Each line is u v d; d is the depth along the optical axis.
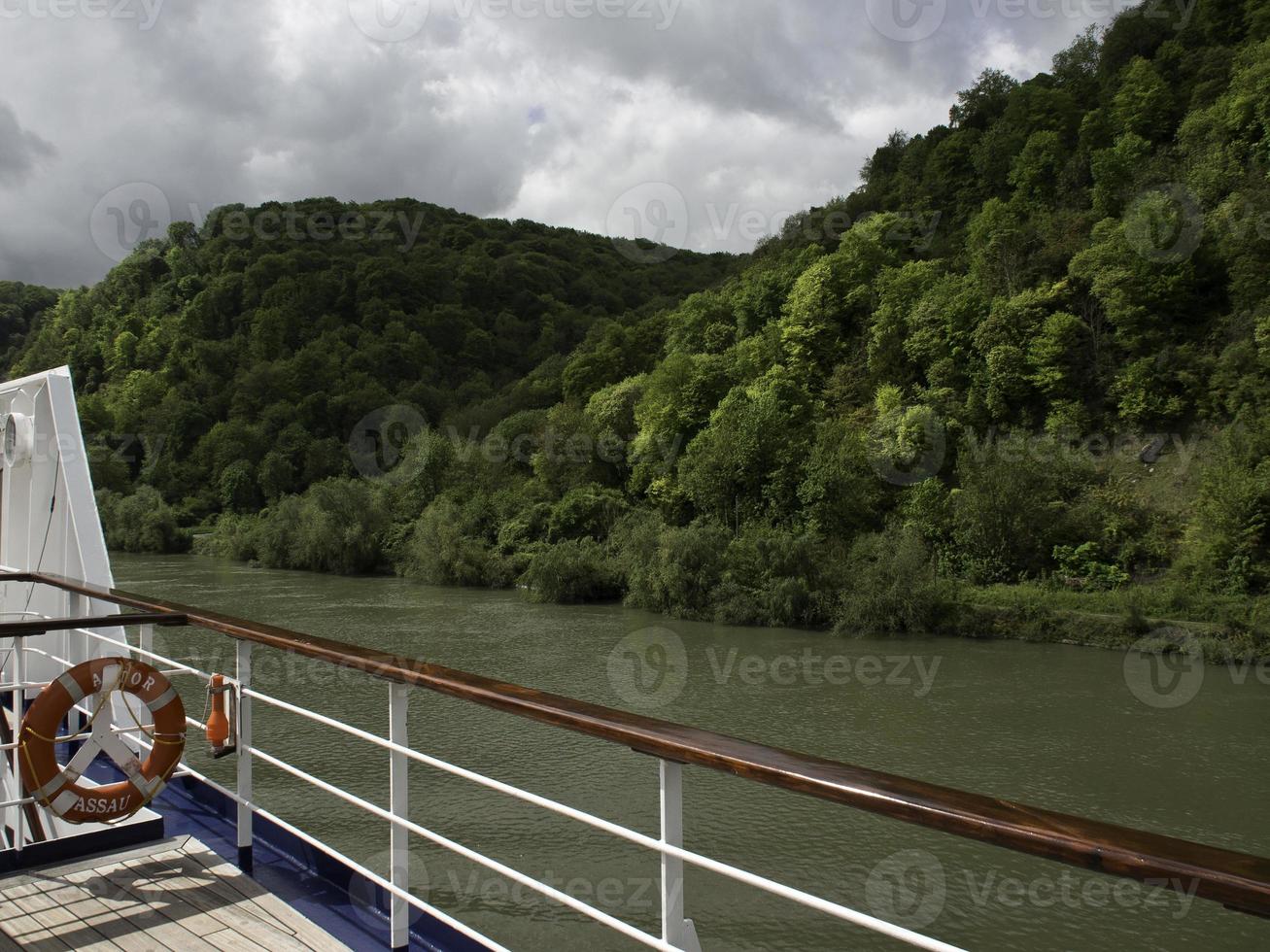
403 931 2.71
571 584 32.59
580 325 81.69
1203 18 53.81
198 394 69.44
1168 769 15.38
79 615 5.05
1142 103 50.03
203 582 39.06
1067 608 26.00
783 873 11.48
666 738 1.71
